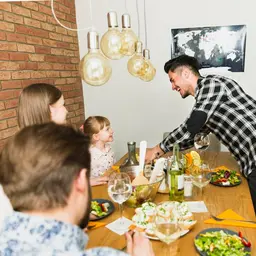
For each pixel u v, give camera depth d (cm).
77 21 299
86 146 52
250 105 157
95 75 131
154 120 299
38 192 46
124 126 308
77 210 51
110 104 307
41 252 43
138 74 180
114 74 298
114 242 94
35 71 229
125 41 157
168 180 135
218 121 161
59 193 47
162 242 92
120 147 314
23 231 44
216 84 158
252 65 264
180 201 121
